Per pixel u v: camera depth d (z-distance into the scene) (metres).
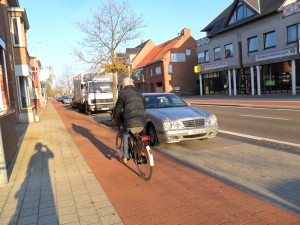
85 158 7.14
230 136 9.28
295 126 10.27
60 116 21.03
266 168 5.61
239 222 3.58
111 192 4.79
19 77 17.31
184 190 4.71
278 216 3.69
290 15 24.64
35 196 4.75
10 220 3.94
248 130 10.16
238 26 30.88
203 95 39.06
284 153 6.64
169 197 4.46
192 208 4.04
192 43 46.44
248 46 30.08
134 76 57.06
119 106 5.79
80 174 5.85
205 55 38.09
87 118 18.59
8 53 15.01
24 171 6.19
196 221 3.66
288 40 25.23
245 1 29.31
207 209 3.98
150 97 9.31
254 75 30.14
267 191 4.50
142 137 5.31
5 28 14.67
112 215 3.95
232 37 32.25
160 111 8.32
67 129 12.74
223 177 5.24
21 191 4.99
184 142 8.49
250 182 4.92
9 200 4.62
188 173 5.57
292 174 5.20
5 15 14.87
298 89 25.27
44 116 21.17
